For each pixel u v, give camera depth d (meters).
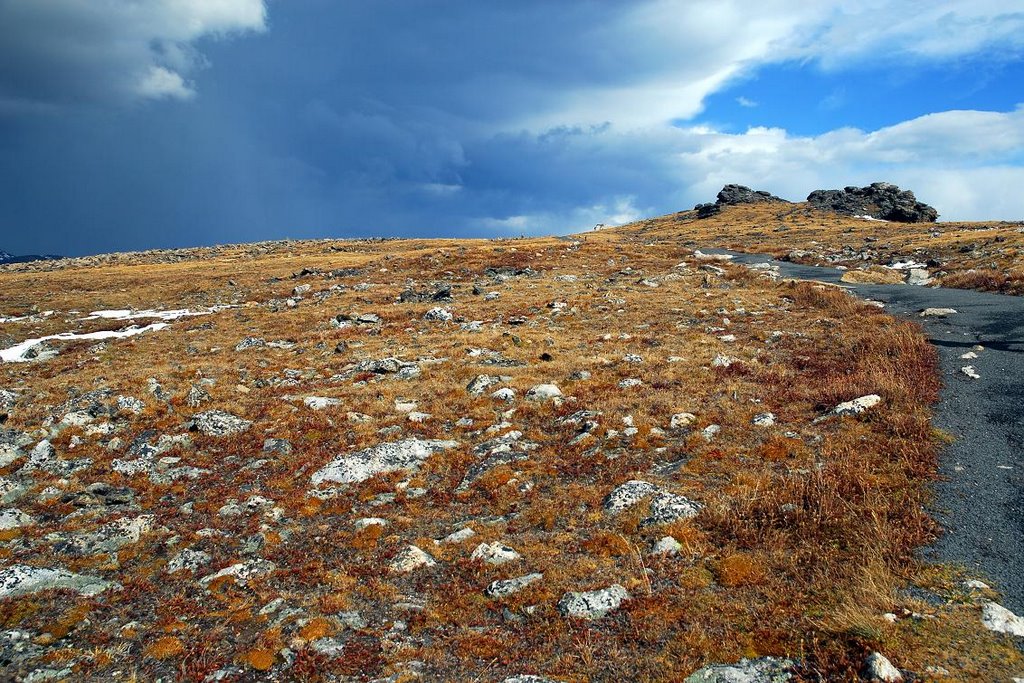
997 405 15.62
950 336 23.78
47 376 26.58
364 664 7.93
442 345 28.73
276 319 38.88
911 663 6.78
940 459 12.63
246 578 10.31
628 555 10.17
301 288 52.41
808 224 145.25
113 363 28.12
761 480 12.25
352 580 10.20
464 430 17.75
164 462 16.17
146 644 8.45
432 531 12.22
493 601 9.28
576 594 8.95
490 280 53.56
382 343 30.55
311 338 32.84
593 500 12.54
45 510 13.33
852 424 14.80
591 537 10.99
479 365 24.48
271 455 16.62
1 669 7.79
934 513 10.54
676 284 45.88
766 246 96.94
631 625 8.22
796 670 6.96
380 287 52.25
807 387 18.56
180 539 11.87
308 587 10.05
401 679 7.58
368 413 19.44
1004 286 34.94
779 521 10.55
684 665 7.27
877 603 7.96
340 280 58.22
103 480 15.03
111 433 18.22
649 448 14.99
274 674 7.80
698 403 17.72
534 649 8.01
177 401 20.83
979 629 7.39
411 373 23.75
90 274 68.38
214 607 9.47
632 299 39.34
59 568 10.67
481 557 10.64
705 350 24.81
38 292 54.41
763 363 22.53
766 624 7.87
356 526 12.34
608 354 25.08
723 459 13.75
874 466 12.41
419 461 15.73
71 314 43.38
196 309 45.75
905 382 17.27
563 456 15.12
